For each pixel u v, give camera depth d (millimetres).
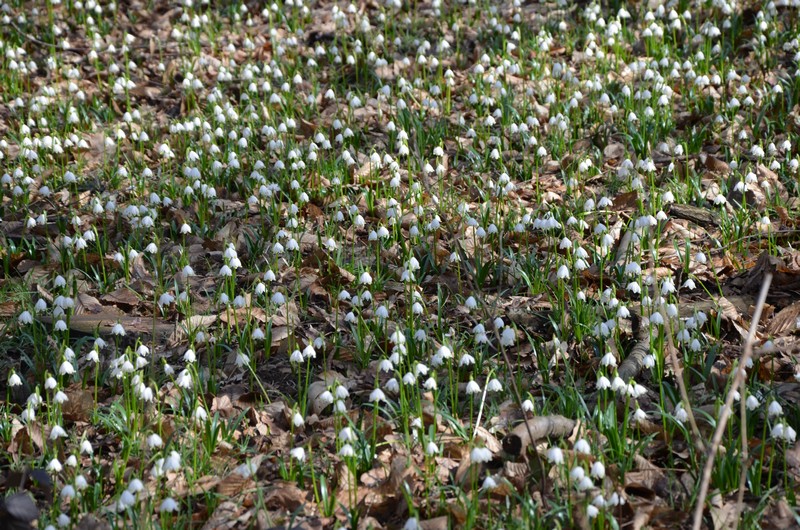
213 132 3561
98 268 2809
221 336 2500
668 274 2645
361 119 3703
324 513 2004
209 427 2152
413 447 2141
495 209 2977
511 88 3715
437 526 1929
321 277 2721
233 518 2014
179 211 2984
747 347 1797
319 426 2229
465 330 2510
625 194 2951
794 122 3275
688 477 2021
